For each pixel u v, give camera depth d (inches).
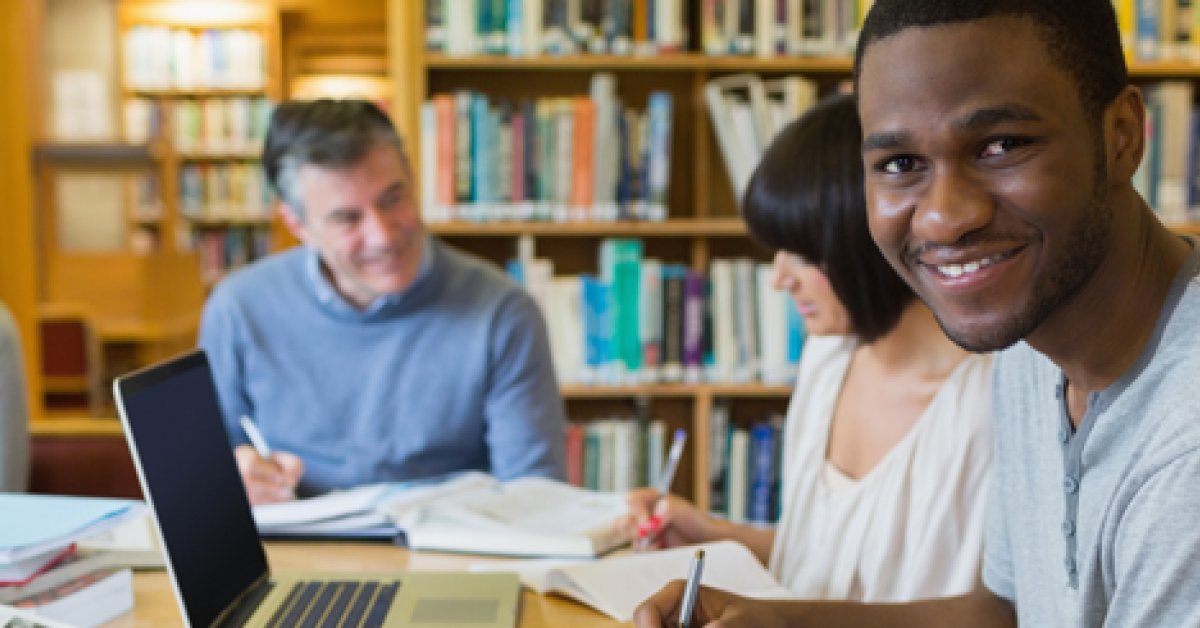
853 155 47.8
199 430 41.5
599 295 104.3
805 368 56.5
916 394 51.2
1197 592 25.3
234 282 71.7
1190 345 26.4
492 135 102.6
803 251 49.7
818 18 104.0
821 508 52.3
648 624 35.8
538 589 44.4
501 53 103.0
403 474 69.9
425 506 52.6
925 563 47.5
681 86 112.0
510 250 113.3
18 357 60.6
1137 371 27.6
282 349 69.8
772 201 49.9
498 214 103.3
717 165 113.3
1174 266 28.0
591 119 102.8
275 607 41.0
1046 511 33.1
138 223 248.1
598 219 104.0
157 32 253.0
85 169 171.8
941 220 25.8
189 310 190.1
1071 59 24.6
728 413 109.5
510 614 40.5
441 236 113.0
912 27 25.4
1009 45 24.5
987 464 47.3
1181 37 104.3
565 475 71.4
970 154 25.6
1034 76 24.4
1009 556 38.2
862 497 50.1
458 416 69.9
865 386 53.4
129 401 35.2
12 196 132.3
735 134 104.0
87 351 161.5
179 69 254.1
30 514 41.6
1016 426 35.5
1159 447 26.2
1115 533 28.1
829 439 54.7
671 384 105.7
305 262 71.2
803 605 38.2
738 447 105.7
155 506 35.1
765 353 105.7
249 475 56.7
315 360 69.7
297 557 49.9
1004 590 38.9
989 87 24.6
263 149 67.1
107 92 248.5
